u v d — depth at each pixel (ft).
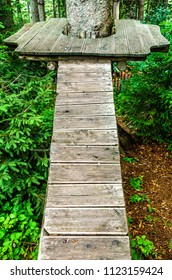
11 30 18.54
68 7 12.42
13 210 9.69
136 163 14.61
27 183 10.03
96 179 6.74
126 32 13.26
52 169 7.02
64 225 5.79
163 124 14.83
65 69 10.41
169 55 13.24
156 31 13.55
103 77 9.98
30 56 10.91
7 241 8.96
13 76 11.18
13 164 9.07
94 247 5.41
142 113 15.16
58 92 9.43
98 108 8.80
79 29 12.43
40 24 15.15
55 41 11.98
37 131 10.66
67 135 7.94
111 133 7.96
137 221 11.32
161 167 14.26
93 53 10.46
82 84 9.71
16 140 8.95
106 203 6.21
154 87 14.24
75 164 7.13
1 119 9.97
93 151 7.46
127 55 10.39
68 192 6.46
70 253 5.33
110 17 12.75
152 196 12.53
